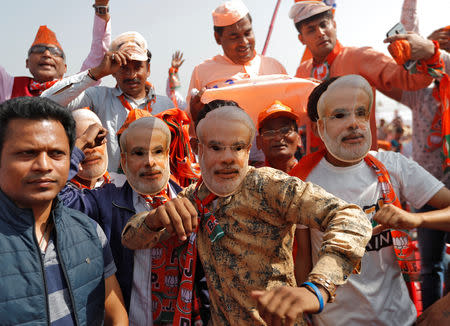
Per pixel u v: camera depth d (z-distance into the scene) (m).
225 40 3.70
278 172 1.58
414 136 3.48
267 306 1.17
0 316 1.31
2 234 1.37
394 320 1.83
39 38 3.82
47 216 1.50
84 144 2.15
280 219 1.54
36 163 1.34
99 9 3.67
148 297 1.87
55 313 1.44
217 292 1.59
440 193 1.87
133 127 1.81
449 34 3.16
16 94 3.74
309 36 3.72
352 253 1.27
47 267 1.46
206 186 1.62
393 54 3.00
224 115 1.54
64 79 2.99
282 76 3.20
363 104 1.76
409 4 3.51
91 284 1.57
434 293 2.55
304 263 1.93
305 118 3.15
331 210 1.39
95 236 1.64
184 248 1.88
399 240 1.85
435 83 3.20
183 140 2.31
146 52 3.15
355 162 1.91
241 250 1.55
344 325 1.81
